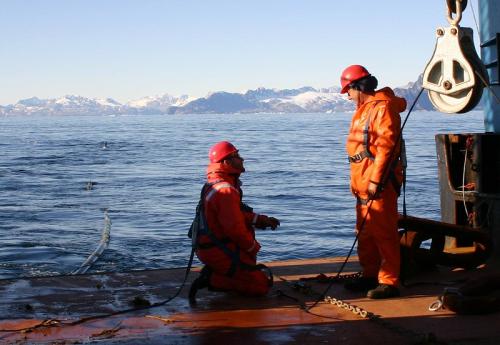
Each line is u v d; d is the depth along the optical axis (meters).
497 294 5.23
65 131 136.88
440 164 7.35
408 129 109.88
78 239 18.80
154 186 34.59
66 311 5.36
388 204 5.62
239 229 5.52
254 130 131.62
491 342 4.45
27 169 45.06
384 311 5.26
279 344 4.50
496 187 6.91
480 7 7.32
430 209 23.83
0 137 104.00
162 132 126.31
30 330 4.84
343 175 38.56
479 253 6.57
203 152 63.41
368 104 5.62
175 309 5.41
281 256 16.42
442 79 5.70
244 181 35.75
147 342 4.57
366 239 5.83
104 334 4.74
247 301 5.65
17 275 14.00
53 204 27.44
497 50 6.82
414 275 6.41
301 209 25.14
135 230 20.52
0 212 24.88
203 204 5.67
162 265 15.09
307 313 5.24
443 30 5.69
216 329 4.85
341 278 6.32
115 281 6.39
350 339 4.58
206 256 5.66
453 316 5.08
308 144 74.38
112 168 45.84
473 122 151.88
